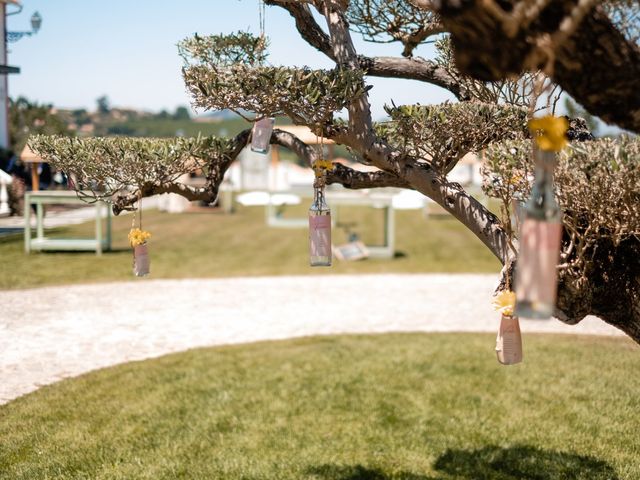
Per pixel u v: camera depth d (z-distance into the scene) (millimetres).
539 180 2258
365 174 3861
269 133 3822
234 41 3219
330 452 5262
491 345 8258
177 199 27281
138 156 3668
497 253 3367
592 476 4812
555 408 6121
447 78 4238
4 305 10172
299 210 29406
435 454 5238
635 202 2969
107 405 6137
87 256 14969
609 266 3416
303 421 5859
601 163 2918
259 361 7562
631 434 5539
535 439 5473
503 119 3564
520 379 6918
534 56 2098
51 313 9734
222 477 4824
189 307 10312
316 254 3799
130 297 10938
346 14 4160
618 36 2109
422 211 28906
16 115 30562
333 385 6758
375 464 5066
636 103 2186
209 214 26625
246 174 45688
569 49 2084
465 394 6512
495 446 5363
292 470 4945
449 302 10906
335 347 8172
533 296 2219
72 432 5527
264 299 10992
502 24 2035
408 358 7688
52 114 30922
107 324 9180
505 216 3420
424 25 4098
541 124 2211
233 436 5531
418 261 15219
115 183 3814
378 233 20781
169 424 5742
